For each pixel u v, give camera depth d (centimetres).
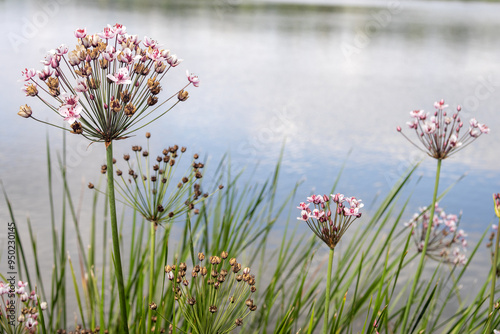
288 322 381
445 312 576
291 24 4812
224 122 1473
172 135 1306
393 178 1074
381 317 349
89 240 730
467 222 882
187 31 3741
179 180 926
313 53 3145
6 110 1463
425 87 2212
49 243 720
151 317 353
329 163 1152
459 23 5391
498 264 419
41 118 1405
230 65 2562
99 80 276
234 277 304
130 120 283
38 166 1025
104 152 1116
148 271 439
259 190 918
